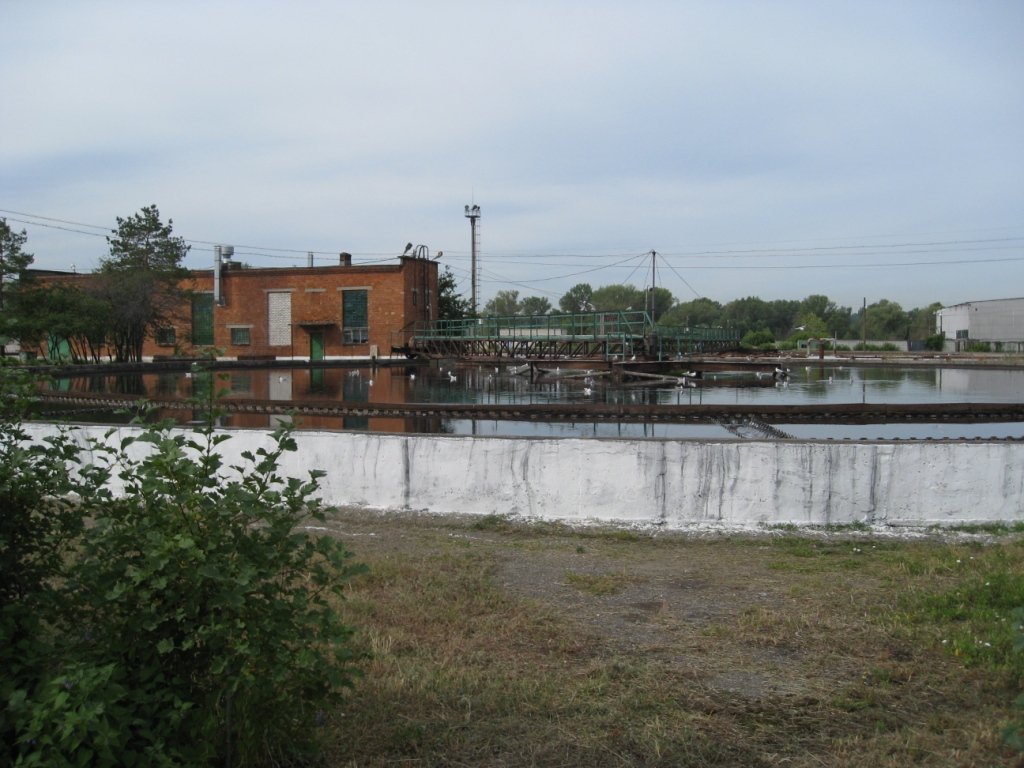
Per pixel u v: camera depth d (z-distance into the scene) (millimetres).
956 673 4480
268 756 3381
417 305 53406
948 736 3773
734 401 23766
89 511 3473
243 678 3043
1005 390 28000
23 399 3566
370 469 8852
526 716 3980
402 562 6785
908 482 8055
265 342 53938
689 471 8164
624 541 7777
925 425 17609
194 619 3084
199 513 3150
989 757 3570
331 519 8516
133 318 42500
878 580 6363
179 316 47594
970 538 7680
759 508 8102
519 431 16984
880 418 17953
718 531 7996
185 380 34219
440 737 3754
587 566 6871
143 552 3131
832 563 6930
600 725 3896
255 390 29141
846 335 113500
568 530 8086
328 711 3641
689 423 17562
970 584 5930
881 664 4617
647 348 35500
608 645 4996
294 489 3373
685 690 4305
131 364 38594
